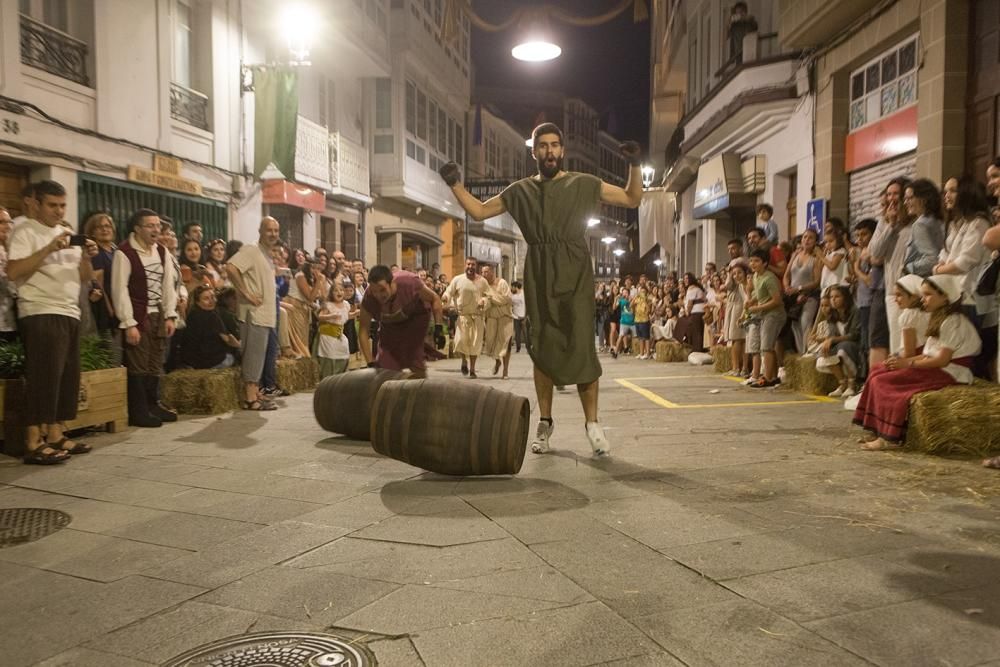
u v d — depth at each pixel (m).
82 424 6.09
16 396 5.52
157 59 11.49
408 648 2.37
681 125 21.97
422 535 3.49
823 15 10.75
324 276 11.38
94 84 10.31
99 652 2.41
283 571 3.08
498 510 3.87
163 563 3.22
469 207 5.10
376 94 21.39
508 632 2.46
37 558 3.31
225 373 7.73
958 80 8.82
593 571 2.97
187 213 12.47
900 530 3.38
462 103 29.12
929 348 5.27
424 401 4.58
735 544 3.25
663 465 4.86
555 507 3.90
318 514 3.89
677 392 9.13
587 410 5.24
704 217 17.86
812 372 8.54
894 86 10.41
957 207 5.48
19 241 5.17
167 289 7.02
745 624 2.47
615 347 18.47
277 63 14.41
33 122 9.23
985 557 3.03
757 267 9.50
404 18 21.06
